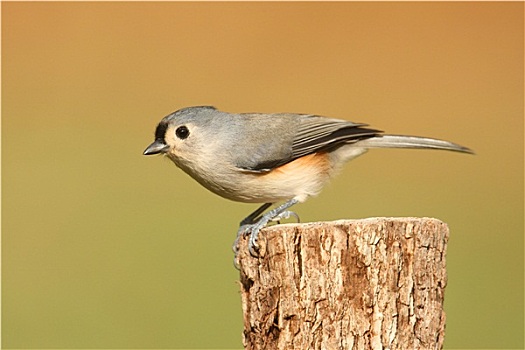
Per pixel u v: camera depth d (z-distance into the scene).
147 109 17.17
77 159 15.77
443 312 6.51
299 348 6.29
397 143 8.45
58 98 17.25
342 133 8.18
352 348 6.24
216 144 7.92
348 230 6.27
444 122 17.08
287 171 8.00
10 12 18.02
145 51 18.03
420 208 14.48
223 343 11.40
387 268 6.28
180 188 15.02
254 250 6.50
